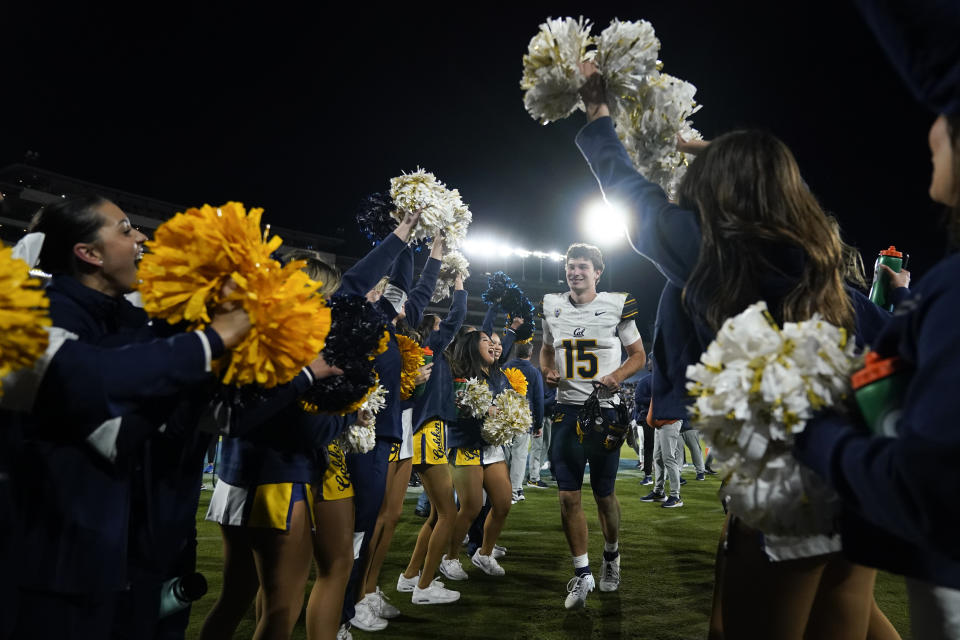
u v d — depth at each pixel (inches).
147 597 60.6
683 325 62.6
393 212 124.5
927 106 35.2
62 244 63.4
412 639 127.8
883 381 37.0
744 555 53.0
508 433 173.5
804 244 53.0
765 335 42.0
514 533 234.8
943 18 32.2
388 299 127.2
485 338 196.5
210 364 53.3
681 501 301.6
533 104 71.2
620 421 161.8
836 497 43.6
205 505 265.6
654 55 68.5
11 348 43.9
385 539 144.2
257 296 53.6
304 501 86.7
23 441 50.7
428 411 159.5
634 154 73.9
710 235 54.8
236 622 90.8
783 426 41.0
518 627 135.3
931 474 28.2
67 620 50.4
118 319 66.1
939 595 43.2
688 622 137.4
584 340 169.5
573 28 68.6
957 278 31.4
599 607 148.6
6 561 48.1
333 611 95.3
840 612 53.8
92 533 51.3
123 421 52.4
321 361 72.1
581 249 174.1
